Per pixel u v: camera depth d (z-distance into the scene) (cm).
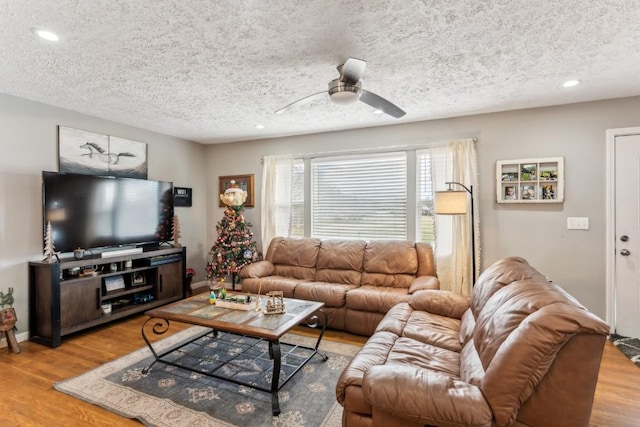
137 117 388
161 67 253
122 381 242
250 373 254
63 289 315
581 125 335
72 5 174
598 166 329
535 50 228
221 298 282
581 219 335
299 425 195
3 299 294
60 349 300
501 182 365
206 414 204
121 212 393
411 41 215
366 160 441
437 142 390
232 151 531
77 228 348
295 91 306
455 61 245
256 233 514
